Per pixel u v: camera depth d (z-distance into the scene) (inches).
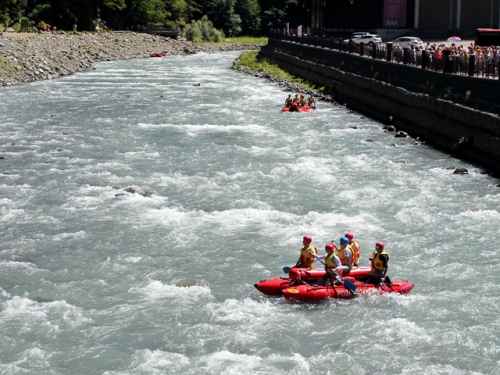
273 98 2114.9
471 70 1414.9
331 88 2249.0
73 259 829.8
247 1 5679.1
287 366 612.1
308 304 729.6
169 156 1316.4
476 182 1133.1
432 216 970.7
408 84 1678.2
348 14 3836.1
